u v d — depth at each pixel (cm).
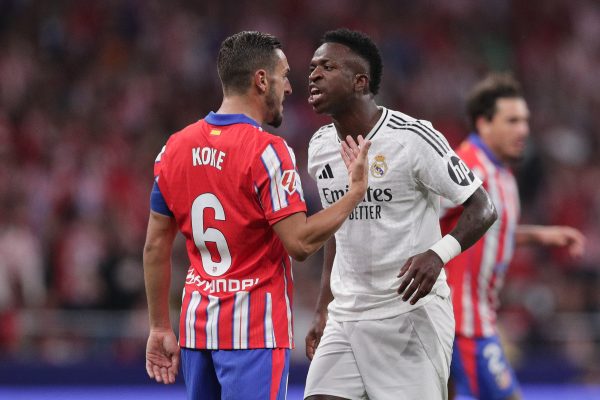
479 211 1527
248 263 1470
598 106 6381
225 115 1471
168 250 1548
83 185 4394
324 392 1639
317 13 6034
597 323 4078
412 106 5800
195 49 5544
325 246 1734
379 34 6103
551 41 6631
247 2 5869
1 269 3681
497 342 2119
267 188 1427
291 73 5600
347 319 1634
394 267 1588
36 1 5419
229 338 1458
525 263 4278
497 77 2214
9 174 4334
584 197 5372
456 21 6425
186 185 1480
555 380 3712
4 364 3447
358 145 1537
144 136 4903
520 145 2178
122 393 3372
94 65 5278
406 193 1563
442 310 1630
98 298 3719
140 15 5559
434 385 1617
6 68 5034
